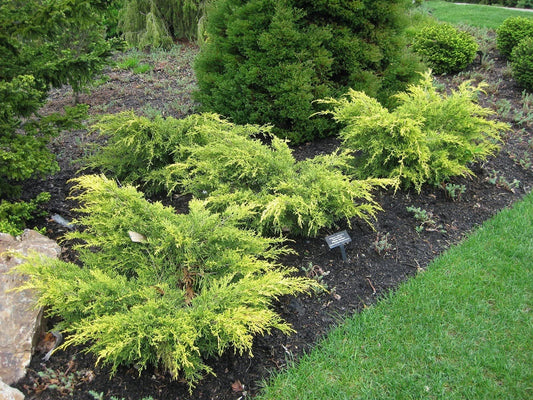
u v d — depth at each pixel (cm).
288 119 554
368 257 392
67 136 591
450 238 423
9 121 399
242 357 301
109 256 321
